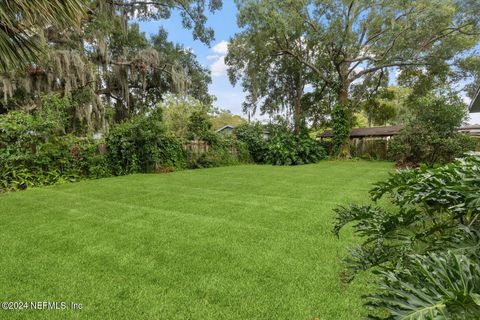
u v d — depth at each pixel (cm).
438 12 1186
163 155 981
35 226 362
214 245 297
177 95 1216
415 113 1159
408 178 152
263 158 1368
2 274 238
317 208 443
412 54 1321
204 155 1132
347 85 1548
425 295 79
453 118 970
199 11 1255
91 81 1002
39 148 680
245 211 429
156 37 1426
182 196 542
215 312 187
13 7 215
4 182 615
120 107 1348
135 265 254
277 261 259
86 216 407
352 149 1608
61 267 250
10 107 932
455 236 123
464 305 71
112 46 1299
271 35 1384
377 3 1315
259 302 198
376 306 85
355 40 1366
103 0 1011
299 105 1780
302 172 940
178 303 197
